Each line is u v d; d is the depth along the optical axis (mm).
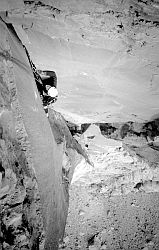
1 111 1698
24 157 1865
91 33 2275
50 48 2643
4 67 1920
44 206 1954
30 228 1677
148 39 2209
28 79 2402
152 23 1996
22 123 1929
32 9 2041
